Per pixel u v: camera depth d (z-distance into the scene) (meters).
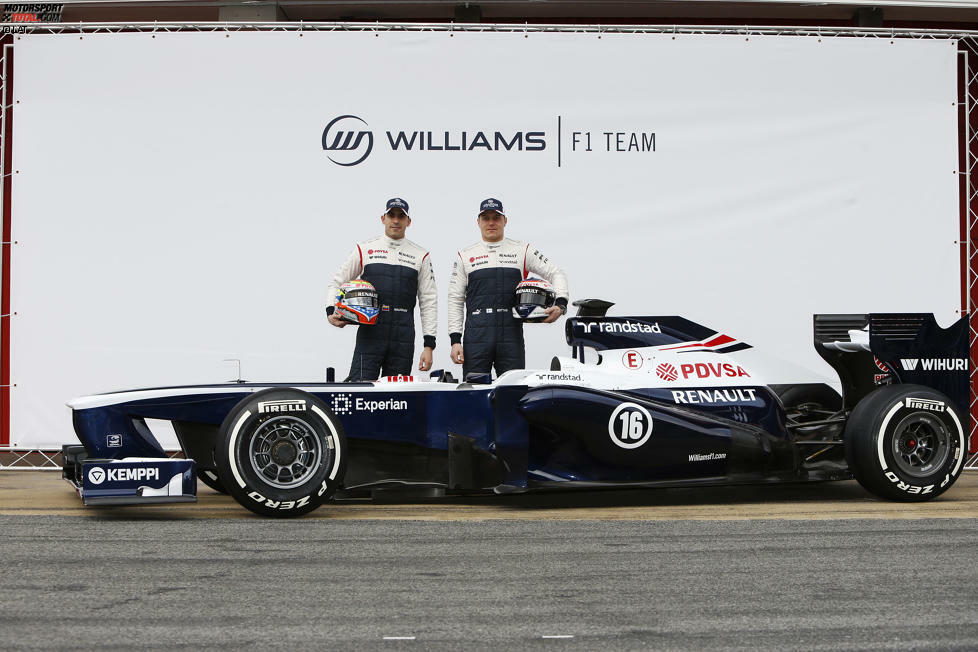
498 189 11.29
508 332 10.94
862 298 11.45
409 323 10.83
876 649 4.07
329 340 11.16
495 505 8.33
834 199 11.45
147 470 7.21
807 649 4.07
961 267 12.60
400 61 11.26
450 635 4.24
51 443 11.04
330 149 11.21
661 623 4.43
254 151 11.18
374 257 10.74
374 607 4.70
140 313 11.09
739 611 4.64
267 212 11.16
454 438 7.98
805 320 11.41
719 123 11.40
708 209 11.38
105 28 11.71
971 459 11.67
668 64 11.38
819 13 12.77
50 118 11.12
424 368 10.98
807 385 9.15
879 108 11.48
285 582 5.21
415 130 11.25
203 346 11.11
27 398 11.02
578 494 9.02
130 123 11.15
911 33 11.41
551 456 8.09
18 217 11.08
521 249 11.16
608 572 5.46
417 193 11.25
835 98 11.47
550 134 11.31
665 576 5.36
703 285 11.36
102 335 11.06
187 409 7.80
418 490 8.05
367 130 11.23
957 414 8.37
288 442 7.38
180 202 11.13
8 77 11.60
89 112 11.14
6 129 11.70
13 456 11.73
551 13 12.71
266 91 11.20
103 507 8.07
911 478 8.19
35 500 8.55
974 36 11.48
